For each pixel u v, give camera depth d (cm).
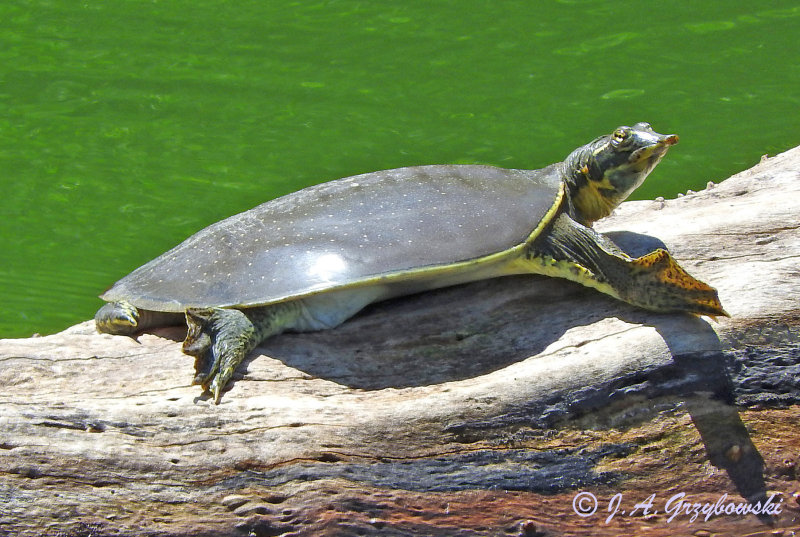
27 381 702
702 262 809
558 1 1864
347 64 1659
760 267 790
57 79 1608
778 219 844
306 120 1498
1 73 1622
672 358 726
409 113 1510
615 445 716
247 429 668
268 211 805
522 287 800
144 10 1862
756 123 1441
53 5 1877
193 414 673
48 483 631
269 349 739
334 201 798
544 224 784
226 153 1420
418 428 691
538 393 713
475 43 1719
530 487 697
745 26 1739
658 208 952
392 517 663
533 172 866
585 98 1534
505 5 1856
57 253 1231
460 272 768
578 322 762
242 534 641
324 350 743
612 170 828
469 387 714
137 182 1362
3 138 1451
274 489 652
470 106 1523
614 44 1695
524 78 1597
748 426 731
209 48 1717
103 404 673
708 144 1395
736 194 943
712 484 720
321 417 684
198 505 643
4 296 1149
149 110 1528
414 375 729
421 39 1739
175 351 743
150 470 646
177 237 1266
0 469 628
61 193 1337
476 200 796
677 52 1658
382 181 822
